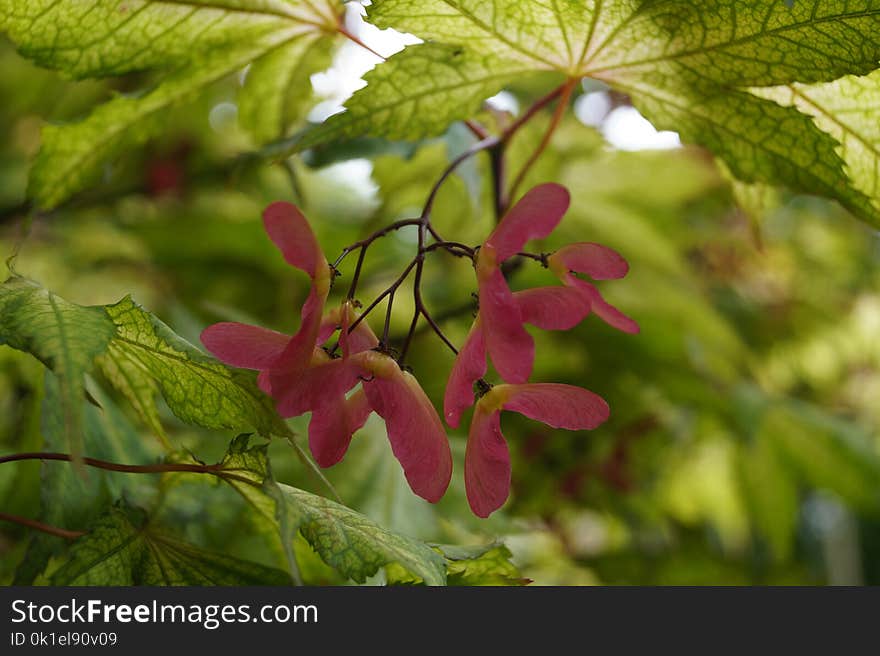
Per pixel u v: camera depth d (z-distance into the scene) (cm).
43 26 36
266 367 32
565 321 32
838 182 36
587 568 67
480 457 33
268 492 31
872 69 34
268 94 40
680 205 62
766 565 80
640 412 62
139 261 57
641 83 37
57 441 35
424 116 37
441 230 47
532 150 44
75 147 38
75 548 33
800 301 84
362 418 33
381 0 35
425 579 32
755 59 35
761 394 68
